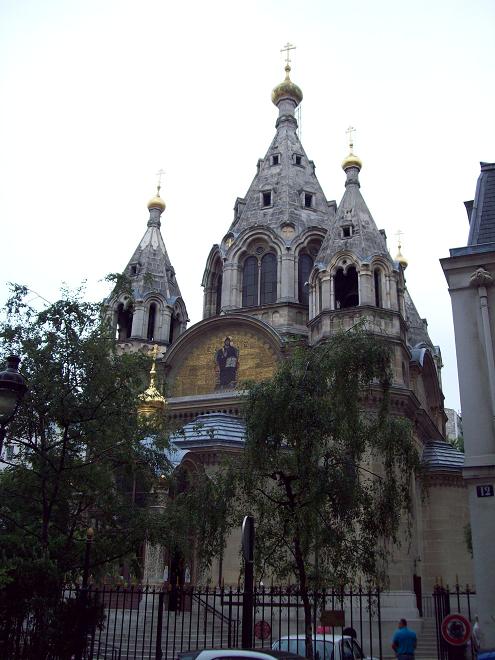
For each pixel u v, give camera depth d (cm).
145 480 2455
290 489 2062
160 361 4947
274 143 6300
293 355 2231
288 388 2053
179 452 3772
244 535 1706
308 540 1920
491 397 2069
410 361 5097
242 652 1327
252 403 2105
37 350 2261
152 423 2542
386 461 2120
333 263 4641
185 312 5944
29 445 2227
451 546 4450
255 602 2072
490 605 1895
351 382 2070
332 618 1877
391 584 3631
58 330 2312
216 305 5881
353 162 5150
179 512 2261
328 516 1992
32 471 2234
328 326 4456
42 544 2070
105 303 2564
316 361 2116
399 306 4684
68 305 2320
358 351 2105
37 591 1942
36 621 1998
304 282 5462
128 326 5728
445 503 4547
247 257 5634
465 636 1680
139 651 2562
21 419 2227
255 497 2145
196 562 3559
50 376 2228
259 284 5500
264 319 5259
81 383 2281
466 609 4134
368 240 4700
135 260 5897
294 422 2009
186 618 3083
